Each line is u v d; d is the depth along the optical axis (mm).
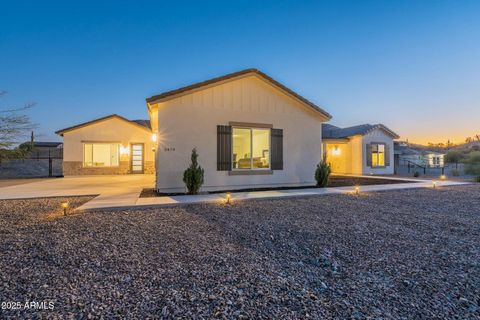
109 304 2096
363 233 4230
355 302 2152
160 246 3549
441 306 2096
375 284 2490
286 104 10672
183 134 8961
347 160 20016
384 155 19797
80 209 5648
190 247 3527
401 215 5527
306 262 3064
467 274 2711
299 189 9586
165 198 7289
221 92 9562
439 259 3137
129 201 6684
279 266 2926
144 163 18562
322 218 5250
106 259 3070
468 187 10258
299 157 10852
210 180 9273
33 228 4363
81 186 10641
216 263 2994
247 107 9953
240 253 3330
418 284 2484
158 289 2361
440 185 10484
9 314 1938
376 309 2043
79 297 2205
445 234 4191
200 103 9227
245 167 10039
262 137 10336
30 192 8648
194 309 2027
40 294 2254
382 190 9047
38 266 2859
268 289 2375
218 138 9430
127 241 3740
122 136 18109
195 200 6934
